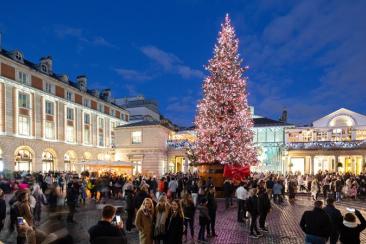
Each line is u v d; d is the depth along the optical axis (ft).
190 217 36.35
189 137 152.87
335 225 27.55
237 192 49.65
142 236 25.77
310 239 22.90
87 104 181.47
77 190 60.13
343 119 136.05
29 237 16.93
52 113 151.23
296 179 99.04
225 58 88.79
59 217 18.56
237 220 50.29
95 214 55.21
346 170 138.31
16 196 35.88
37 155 138.10
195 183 63.77
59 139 153.99
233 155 85.56
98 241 15.61
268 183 76.18
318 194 88.63
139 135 144.77
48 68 155.74
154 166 140.56
